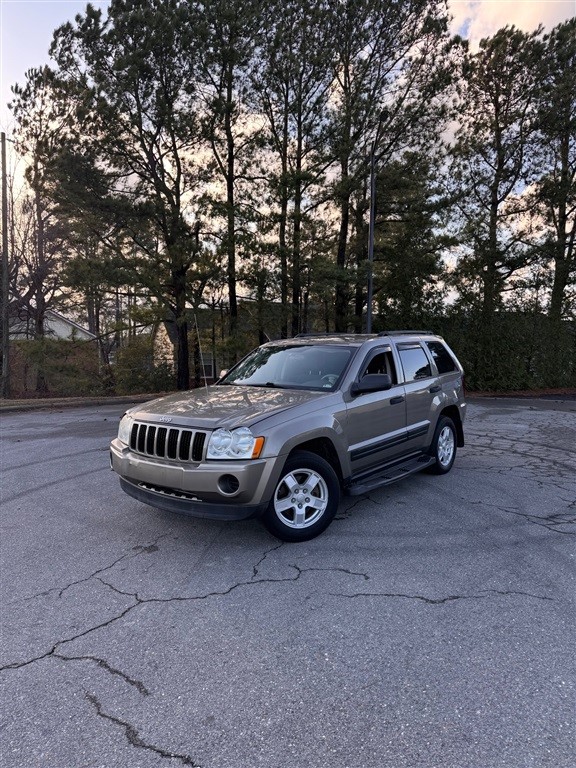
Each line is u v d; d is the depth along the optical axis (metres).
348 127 17.14
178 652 2.80
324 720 2.28
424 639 2.90
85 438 9.30
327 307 23.27
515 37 19.42
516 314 20.06
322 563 3.87
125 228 16.53
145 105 15.54
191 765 2.05
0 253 24.08
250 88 17.06
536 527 4.61
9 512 5.19
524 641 2.87
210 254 16.70
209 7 15.54
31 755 2.10
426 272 18.88
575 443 8.69
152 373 21.47
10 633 3.00
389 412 5.14
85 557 4.05
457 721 2.26
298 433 4.02
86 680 2.58
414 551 4.08
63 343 18.50
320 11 16.55
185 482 3.79
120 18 14.95
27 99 19.28
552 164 20.45
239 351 17.81
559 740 2.14
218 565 3.86
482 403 15.73
